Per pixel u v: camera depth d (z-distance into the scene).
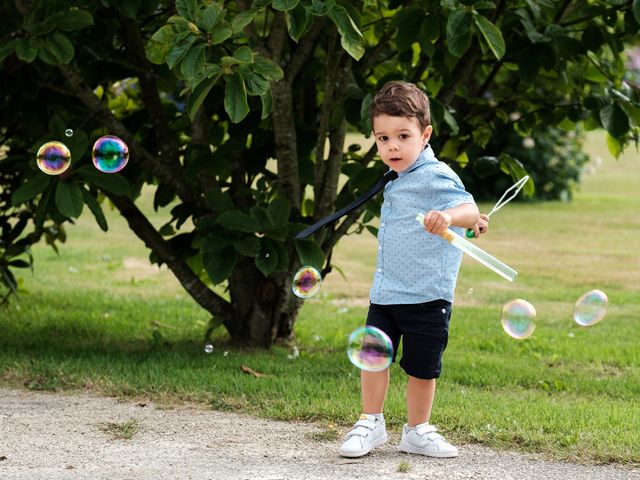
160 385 7.05
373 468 5.28
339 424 6.21
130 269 13.77
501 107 8.89
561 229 18.94
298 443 5.79
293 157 8.11
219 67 6.09
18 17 7.55
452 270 5.43
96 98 7.76
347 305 11.47
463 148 8.89
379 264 5.56
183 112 9.09
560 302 11.77
